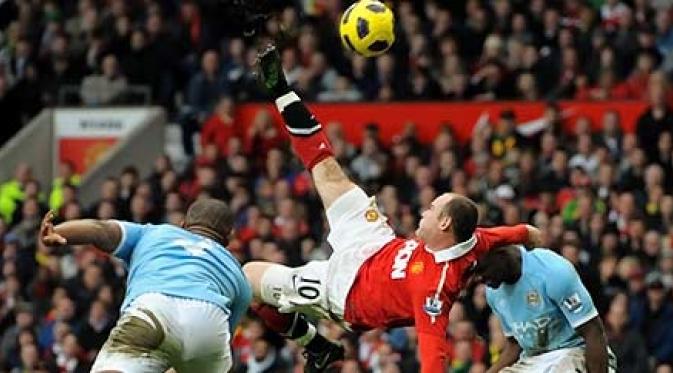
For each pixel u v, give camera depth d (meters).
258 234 44.12
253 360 40.22
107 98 54.12
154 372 22.70
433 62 51.06
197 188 47.53
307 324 24.25
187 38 54.16
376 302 22.81
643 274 40.31
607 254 41.16
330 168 23.42
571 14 51.09
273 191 46.31
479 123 49.12
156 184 47.62
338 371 38.44
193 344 22.81
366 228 23.23
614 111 47.31
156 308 22.70
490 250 23.05
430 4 52.06
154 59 54.09
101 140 53.72
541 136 47.44
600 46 49.75
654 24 51.09
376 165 46.72
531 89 49.34
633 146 45.41
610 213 43.44
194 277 22.95
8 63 56.19
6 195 50.06
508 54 50.38
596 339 23.98
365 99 50.59
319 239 44.25
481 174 45.59
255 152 49.03
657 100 46.12
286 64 51.03
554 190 44.50
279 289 23.66
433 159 46.94
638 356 38.78
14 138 53.94
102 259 44.94
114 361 22.52
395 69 50.56
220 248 23.41
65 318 43.50
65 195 49.16
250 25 23.17
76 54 55.28
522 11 51.38
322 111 50.38
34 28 56.28
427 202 43.81
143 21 55.28
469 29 51.34
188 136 52.00
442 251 22.45
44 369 42.91
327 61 51.25
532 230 23.52
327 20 51.78
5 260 46.91
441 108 49.56
